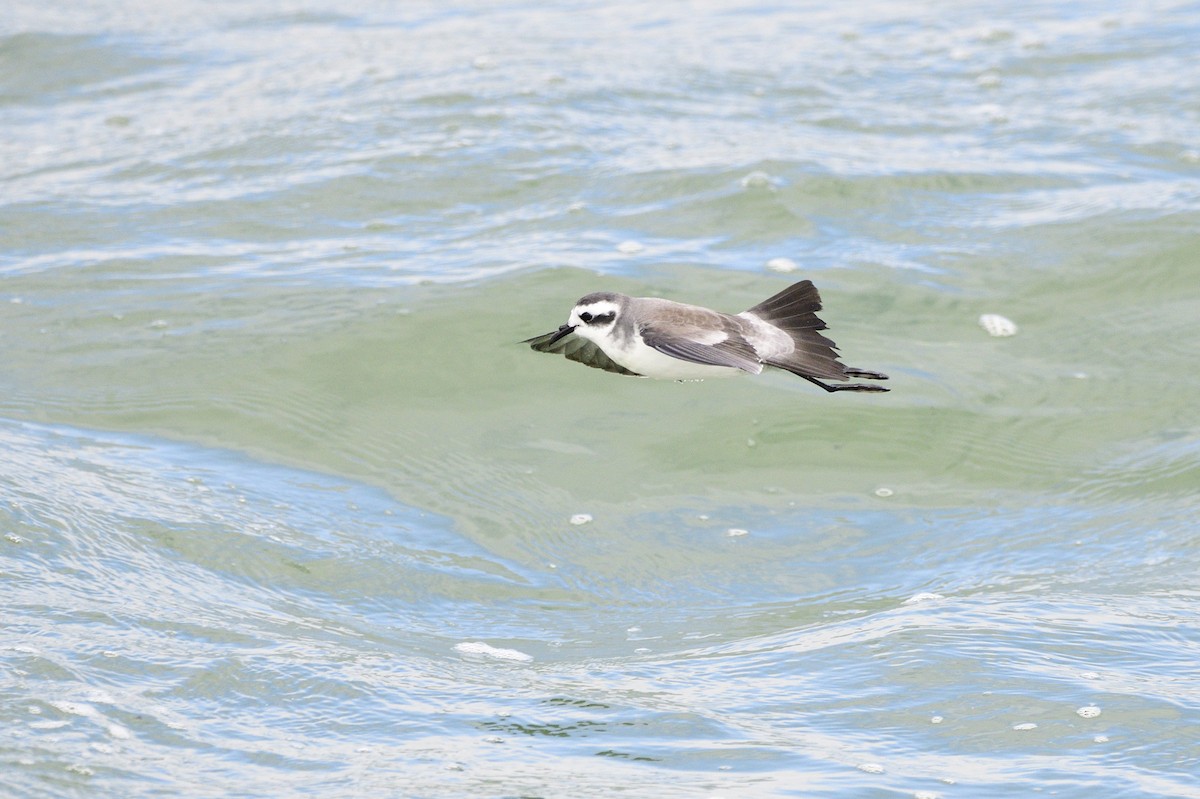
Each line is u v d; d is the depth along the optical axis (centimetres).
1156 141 2020
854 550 1298
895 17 2630
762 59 2384
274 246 1745
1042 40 2467
